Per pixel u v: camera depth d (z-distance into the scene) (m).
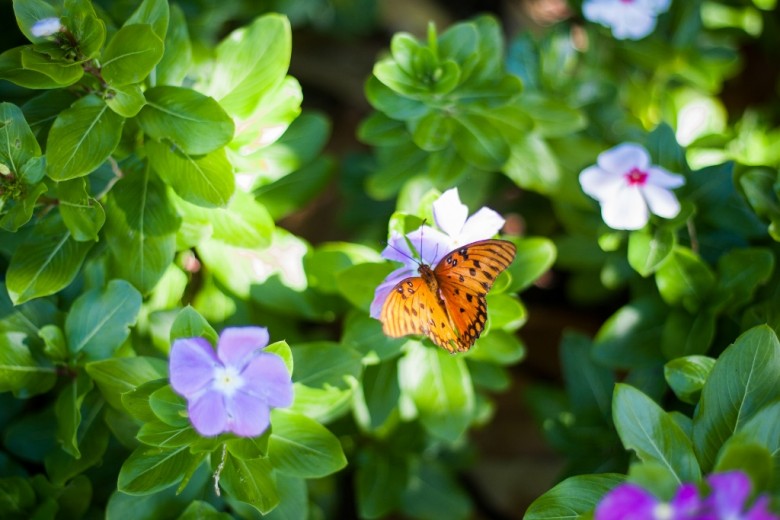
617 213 0.63
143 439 0.55
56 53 0.57
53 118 0.60
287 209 0.68
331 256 0.64
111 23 0.63
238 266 0.65
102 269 0.62
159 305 0.64
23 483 0.62
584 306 0.79
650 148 0.67
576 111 0.70
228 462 0.57
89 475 0.64
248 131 0.62
